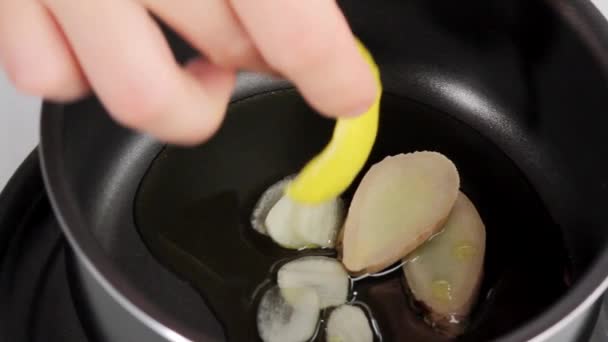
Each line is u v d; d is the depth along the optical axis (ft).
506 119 0.87
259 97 0.88
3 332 0.63
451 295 0.66
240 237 0.74
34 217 0.70
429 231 0.69
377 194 0.70
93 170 0.78
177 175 0.80
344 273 0.69
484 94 0.88
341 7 0.87
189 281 0.71
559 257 0.74
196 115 0.41
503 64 0.84
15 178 0.71
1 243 0.68
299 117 0.86
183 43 0.81
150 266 0.73
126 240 0.75
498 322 0.68
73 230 0.50
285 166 0.82
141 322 0.51
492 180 0.82
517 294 0.70
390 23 0.87
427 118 0.88
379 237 0.68
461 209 0.71
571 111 0.77
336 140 0.63
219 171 0.81
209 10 0.40
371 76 0.41
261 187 0.79
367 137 0.64
